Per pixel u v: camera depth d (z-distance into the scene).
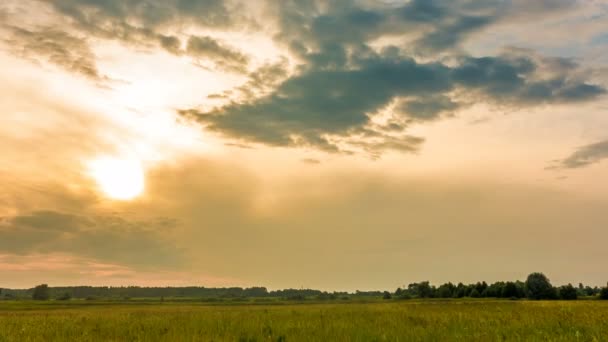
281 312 36.41
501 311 32.97
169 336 18.38
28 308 66.75
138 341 17.27
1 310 56.81
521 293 113.12
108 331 20.81
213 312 39.03
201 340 17.17
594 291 142.75
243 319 27.48
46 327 23.16
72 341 17.58
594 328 19.03
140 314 37.25
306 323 23.39
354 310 38.25
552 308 37.66
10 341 17.59
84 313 42.25
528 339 16.55
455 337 16.88
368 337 17.06
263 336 18.06
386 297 123.94
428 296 128.88
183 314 35.94
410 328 19.97
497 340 16.28
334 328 20.22
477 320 24.14
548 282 111.31
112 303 97.50
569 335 17.12
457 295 125.31
